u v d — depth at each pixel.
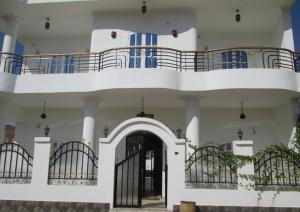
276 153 8.35
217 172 8.38
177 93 11.12
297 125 10.96
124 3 12.42
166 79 10.57
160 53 12.32
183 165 8.39
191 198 8.20
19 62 12.12
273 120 13.39
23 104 13.73
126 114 13.84
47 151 8.73
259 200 8.05
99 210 8.27
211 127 13.54
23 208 8.41
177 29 12.75
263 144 13.18
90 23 14.05
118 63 12.11
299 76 10.69
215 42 14.52
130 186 8.69
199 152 9.20
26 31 14.92
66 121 14.36
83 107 14.17
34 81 11.39
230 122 13.52
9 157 9.12
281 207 7.98
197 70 12.31
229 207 8.06
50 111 14.54
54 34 15.18
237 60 13.70
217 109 13.68
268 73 10.39
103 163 8.56
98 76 10.93
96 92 11.12
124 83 10.52
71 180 8.70
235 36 14.50
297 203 7.97
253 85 10.34
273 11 12.66
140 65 12.17
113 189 8.39
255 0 11.96
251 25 13.79
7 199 8.49
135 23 12.98
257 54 13.72
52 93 11.38
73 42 15.27
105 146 8.66
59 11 13.06
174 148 8.52
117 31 12.97
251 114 13.53
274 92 10.75
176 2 12.28
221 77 10.55
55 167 8.77
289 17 12.29
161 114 13.70
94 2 12.38
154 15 12.99
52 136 14.23
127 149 12.93
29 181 8.72
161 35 12.77
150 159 12.98
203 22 13.62
